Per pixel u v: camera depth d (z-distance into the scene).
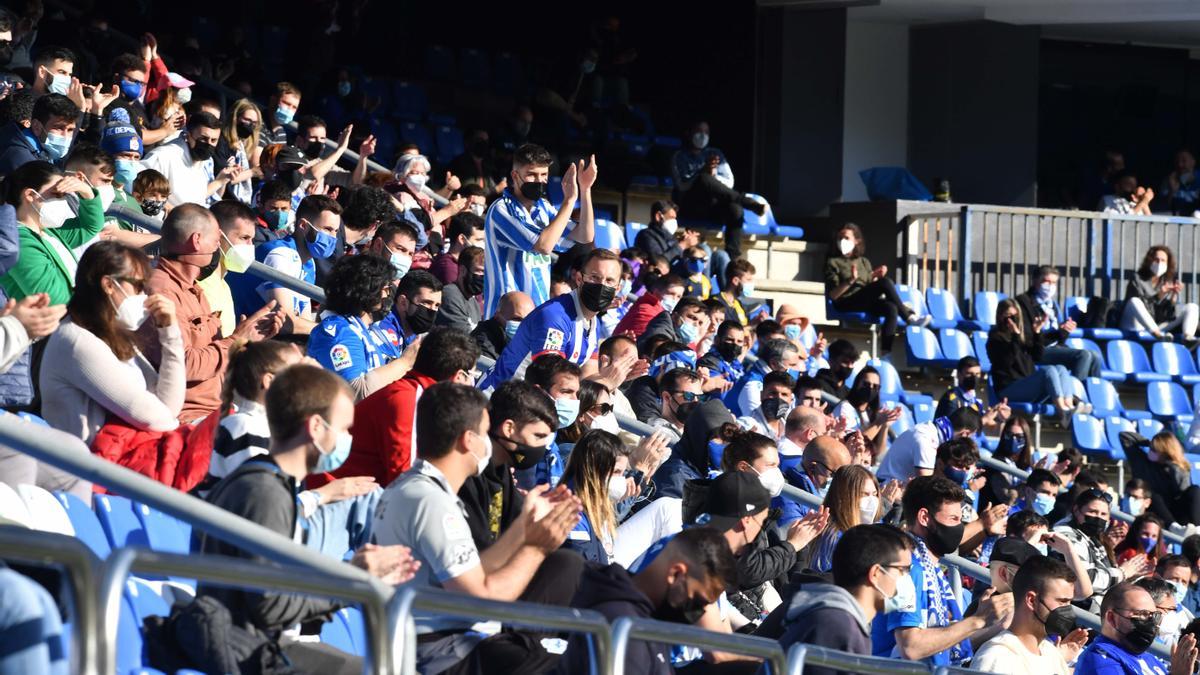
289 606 7.77
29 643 6.06
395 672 6.25
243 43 32.47
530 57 42.28
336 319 12.62
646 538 12.88
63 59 18.61
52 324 9.61
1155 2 40.19
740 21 39.53
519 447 10.32
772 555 12.85
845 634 9.73
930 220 36.31
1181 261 37.94
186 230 12.62
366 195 17.55
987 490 24.97
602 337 22.59
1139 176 47.19
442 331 11.07
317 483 10.68
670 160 34.81
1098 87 46.62
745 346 21.98
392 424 10.68
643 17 41.34
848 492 13.85
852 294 32.62
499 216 17.28
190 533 10.34
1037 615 12.73
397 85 38.09
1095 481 23.39
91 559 5.31
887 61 42.12
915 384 32.91
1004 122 42.09
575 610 7.23
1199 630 14.64
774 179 39.09
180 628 7.64
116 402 10.26
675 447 15.29
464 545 8.64
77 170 13.51
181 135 20.39
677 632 7.70
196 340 12.54
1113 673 13.56
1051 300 33.22
